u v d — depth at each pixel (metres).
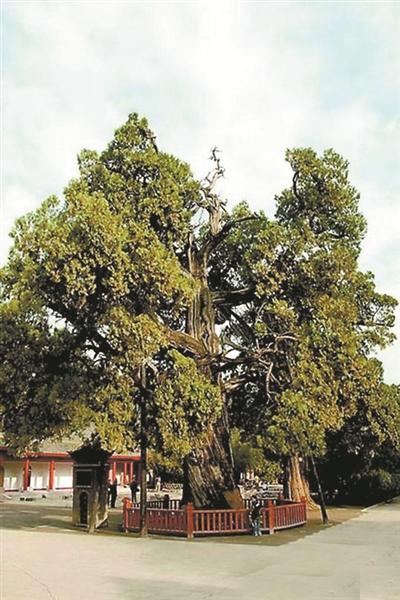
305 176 26.94
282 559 17.02
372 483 42.81
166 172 24.00
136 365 20.91
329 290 25.81
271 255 24.67
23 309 22.55
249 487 61.81
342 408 26.06
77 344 23.17
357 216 28.05
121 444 21.88
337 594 12.21
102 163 24.84
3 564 16.22
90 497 25.08
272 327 26.58
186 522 22.75
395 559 17.03
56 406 22.59
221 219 28.84
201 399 20.97
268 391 25.78
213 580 13.80
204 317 26.66
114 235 20.00
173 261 21.42
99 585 13.26
